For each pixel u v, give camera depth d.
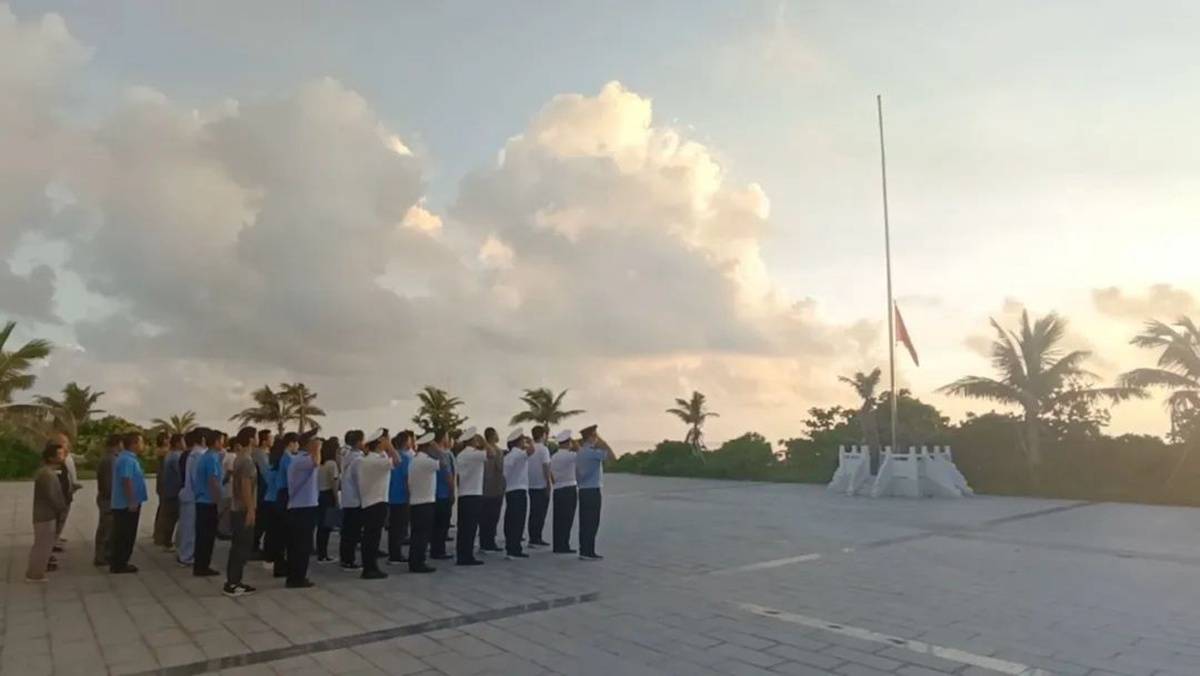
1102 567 10.63
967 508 19.53
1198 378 23.75
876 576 9.84
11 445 28.06
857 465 24.31
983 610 7.91
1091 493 24.23
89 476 30.97
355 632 6.83
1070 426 26.67
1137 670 5.91
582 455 11.23
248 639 6.57
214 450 9.65
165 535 11.95
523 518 11.38
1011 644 6.61
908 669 5.89
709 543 12.85
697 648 6.41
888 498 22.45
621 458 40.50
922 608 7.98
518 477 11.34
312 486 9.00
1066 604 8.22
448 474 11.27
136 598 8.21
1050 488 25.23
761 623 7.29
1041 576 9.91
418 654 6.16
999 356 26.55
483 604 8.01
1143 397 25.00
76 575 9.59
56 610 7.63
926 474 23.23
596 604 8.07
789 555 11.55
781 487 27.44
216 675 5.62
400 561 10.69
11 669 5.73
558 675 5.64
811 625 7.23
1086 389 25.81
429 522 9.99
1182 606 8.16
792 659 6.12
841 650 6.39
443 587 8.93
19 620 7.21
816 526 15.40
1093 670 5.90
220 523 10.36
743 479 32.88
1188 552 12.10
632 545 12.62
